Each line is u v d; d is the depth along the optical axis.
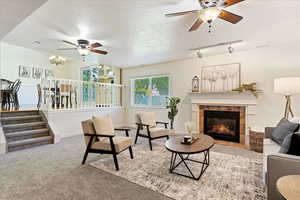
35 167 2.65
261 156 3.18
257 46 3.85
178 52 4.36
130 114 6.51
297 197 0.99
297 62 3.54
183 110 5.15
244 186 2.09
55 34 3.15
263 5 2.13
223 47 3.90
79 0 2.04
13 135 3.67
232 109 4.28
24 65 7.35
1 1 1.91
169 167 2.66
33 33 3.11
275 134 2.69
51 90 4.86
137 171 2.51
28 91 7.43
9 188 2.04
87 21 2.62
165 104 5.61
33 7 2.05
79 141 4.27
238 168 2.62
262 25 2.73
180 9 2.26
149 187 2.07
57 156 3.16
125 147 2.84
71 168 2.61
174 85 5.34
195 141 2.68
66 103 5.19
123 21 2.61
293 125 2.39
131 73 6.49
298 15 2.38
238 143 4.17
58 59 5.81
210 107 4.63
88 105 5.68
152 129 3.86
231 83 4.29
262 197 1.86
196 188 2.05
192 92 4.77
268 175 1.48
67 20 2.59
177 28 2.87
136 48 4.04
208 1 1.84
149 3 2.12
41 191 1.97
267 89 3.85
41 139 3.93
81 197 1.86
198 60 4.86
